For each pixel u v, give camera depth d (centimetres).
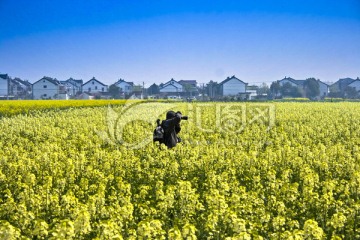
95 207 1002
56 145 1888
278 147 1895
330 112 4097
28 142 2145
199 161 1582
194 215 1068
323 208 1066
